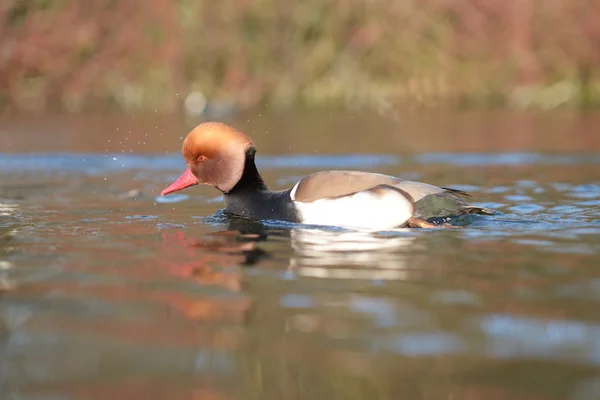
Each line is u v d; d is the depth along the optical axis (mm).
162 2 26375
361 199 10188
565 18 27484
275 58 26953
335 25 27281
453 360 5570
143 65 26344
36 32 26156
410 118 24359
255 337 6086
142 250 8977
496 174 14758
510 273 7645
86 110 25766
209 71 26453
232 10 26703
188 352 5832
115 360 5723
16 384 5359
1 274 7973
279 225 10320
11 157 17641
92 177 15367
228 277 7723
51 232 10086
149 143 19469
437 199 10203
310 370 5484
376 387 5211
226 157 11008
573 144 18250
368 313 6547
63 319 6562
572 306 6570
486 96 27281
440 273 7711
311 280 7555
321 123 23188
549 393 5051
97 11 26516
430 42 27438
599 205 11453
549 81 27328
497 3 27406
